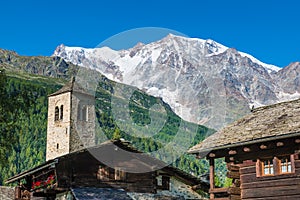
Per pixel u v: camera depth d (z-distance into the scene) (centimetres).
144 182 2769
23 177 2802
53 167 2514
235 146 1666
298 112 1673
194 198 2950
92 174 2627
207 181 3086
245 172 1691
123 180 2702
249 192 1662
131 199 2605
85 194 2514
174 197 2869
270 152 1622
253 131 1680
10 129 2047
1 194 3531
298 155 1516
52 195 2655
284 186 1560
